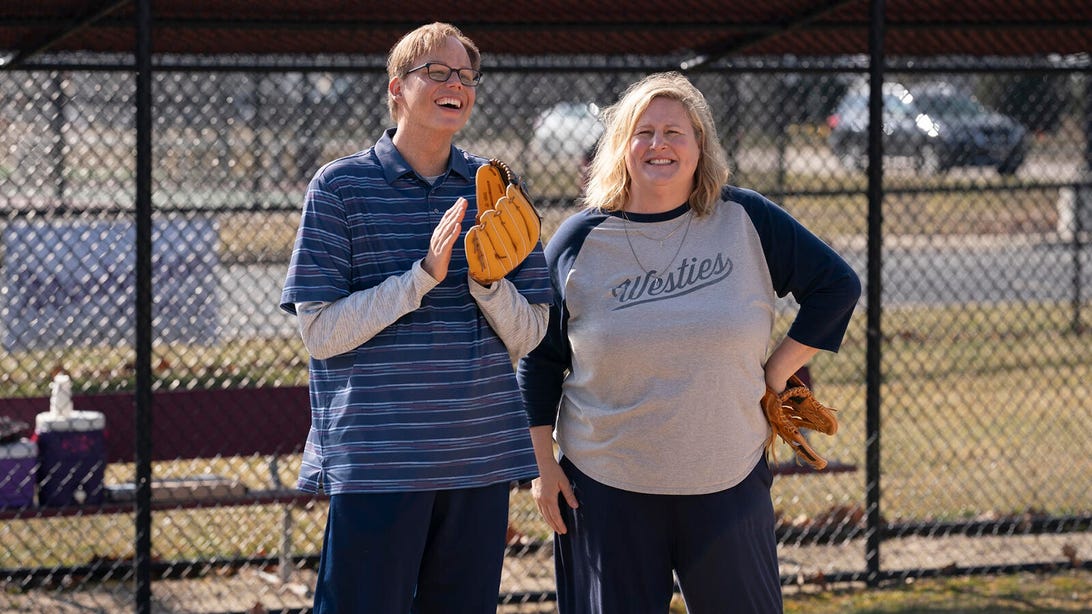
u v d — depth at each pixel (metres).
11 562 10.90
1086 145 23.80
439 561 6.18
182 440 10.55
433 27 6.12
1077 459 14.73
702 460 6.46
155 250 14.96
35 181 15.32
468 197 6.27
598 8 11.07
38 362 14.79
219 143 18.08
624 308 6.51
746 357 6.50
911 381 18.66
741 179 19.62
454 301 6.09
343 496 5.88
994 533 11.73
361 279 6.01
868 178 10.61
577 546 6.91
